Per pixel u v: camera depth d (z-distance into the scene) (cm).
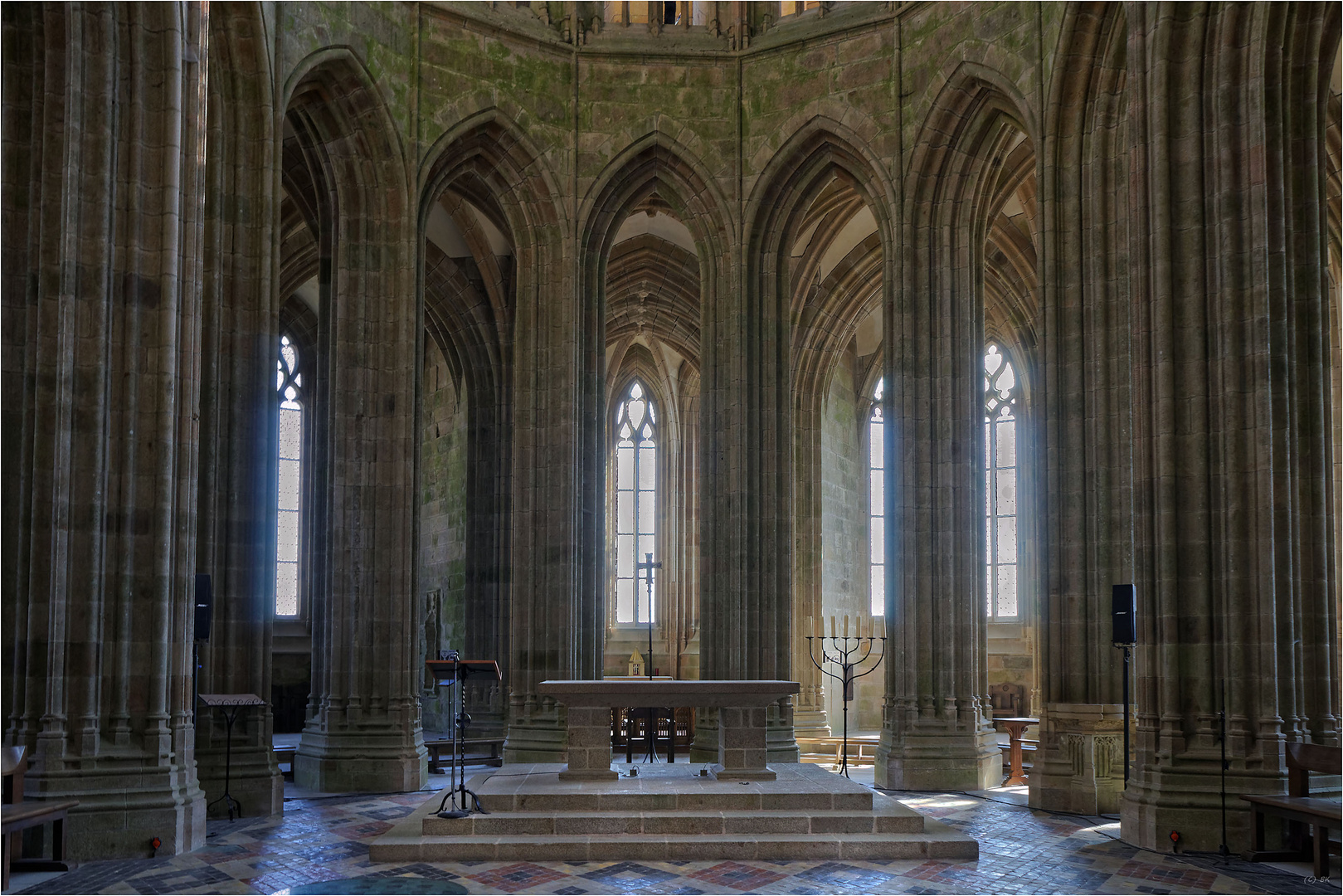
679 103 2814
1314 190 1847
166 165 1753
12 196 1761
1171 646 1778
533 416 2772
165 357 1727
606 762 1903
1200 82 1847
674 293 3781
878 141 2644
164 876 1509
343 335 2522
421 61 2619
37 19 1741
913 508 2547
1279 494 1752
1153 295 1856
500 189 2806
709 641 2730
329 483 2545
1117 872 1555
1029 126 2364
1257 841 1647
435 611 3997
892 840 1644
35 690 1627
